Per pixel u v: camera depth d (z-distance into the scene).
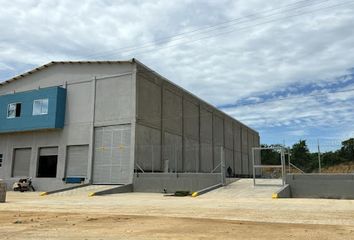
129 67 35.12
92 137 35.66
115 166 34.09
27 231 9.87
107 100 35.69
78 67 38.09
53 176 37.44
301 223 11.21
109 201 21.72
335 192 25.38
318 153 27.22
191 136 45.06
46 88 38.03
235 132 62.50
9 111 40.22
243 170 64.75
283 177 26.92
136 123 33.94
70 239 8.57
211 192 26.73
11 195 29.47
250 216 13.11
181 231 9.69
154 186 32.06
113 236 8.95
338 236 8.81
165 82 39.97
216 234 9.18
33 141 39.03
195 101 47.31
